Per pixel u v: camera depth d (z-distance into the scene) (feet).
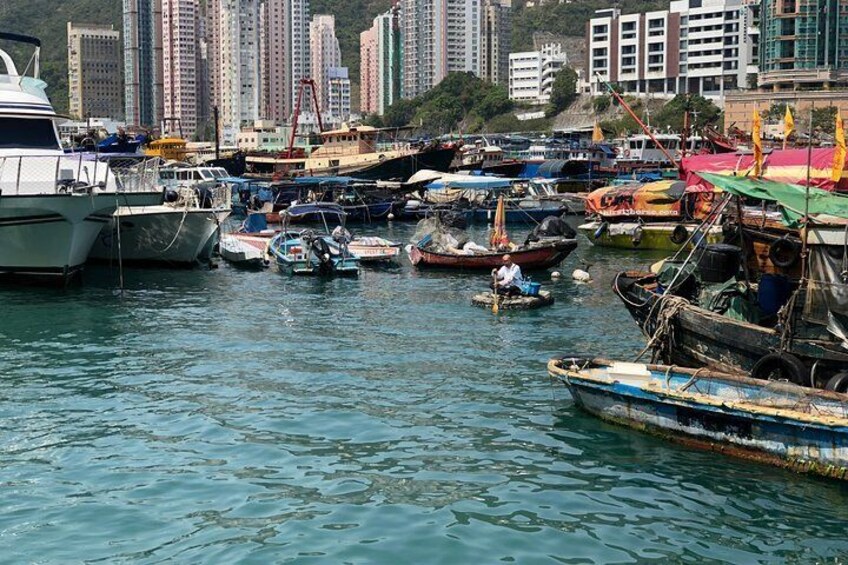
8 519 51.88
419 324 104.78
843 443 54.75
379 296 124.26
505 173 319.27
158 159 142.51
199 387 77.87
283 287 131.75
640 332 100.12
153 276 139.74
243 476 57.82
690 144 355.36
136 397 74.95
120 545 48.62
